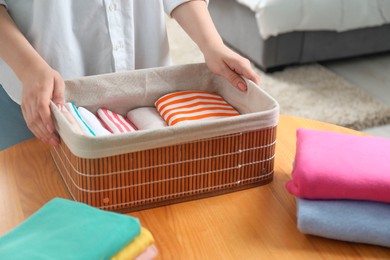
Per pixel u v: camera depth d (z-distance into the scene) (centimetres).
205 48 117
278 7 274
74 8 117
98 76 109
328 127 123
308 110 256
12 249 72
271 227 94
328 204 90
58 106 99
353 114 254
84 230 75
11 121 127
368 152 96
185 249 88
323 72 295
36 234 76
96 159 88
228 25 319
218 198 100
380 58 318
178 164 95
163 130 91
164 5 127
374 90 283
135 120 111
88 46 122
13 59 102
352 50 305
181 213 96
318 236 92
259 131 99
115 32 121
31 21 116
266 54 288
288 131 121
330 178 89
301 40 292
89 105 110
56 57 118
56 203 82
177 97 113
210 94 117
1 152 113
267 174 104
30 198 100
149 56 131
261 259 87
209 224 94
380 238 87
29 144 116
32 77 99
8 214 95
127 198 94
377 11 293
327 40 296
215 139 96
